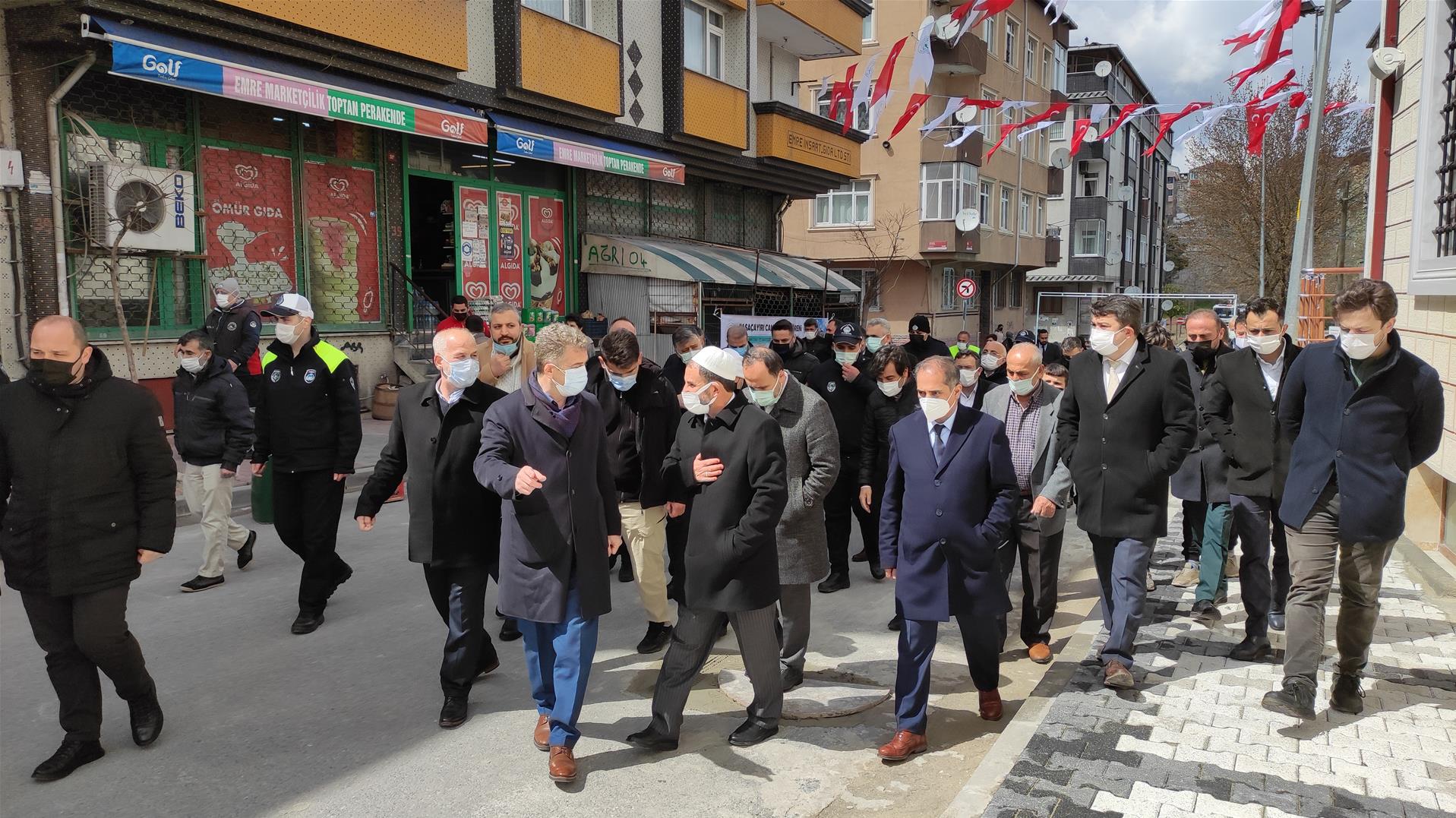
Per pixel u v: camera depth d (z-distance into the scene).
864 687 5.07
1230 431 5.34
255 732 4.41
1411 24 8.27
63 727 4.03
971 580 4.28
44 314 9.66
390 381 13.77
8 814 3.67
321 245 12.93
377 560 7.36
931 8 29.22
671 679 4.21
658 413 5.54
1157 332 6.87
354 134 13.36
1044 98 38.66
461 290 15.19
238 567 7.07
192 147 11.17
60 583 3.85
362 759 4.16
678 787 3.94
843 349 7.02
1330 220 30.73
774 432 4.05
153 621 5.91
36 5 8.97
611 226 17.97
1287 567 5.70
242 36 10.15
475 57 13.63
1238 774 3.75
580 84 14.95
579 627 4.00
